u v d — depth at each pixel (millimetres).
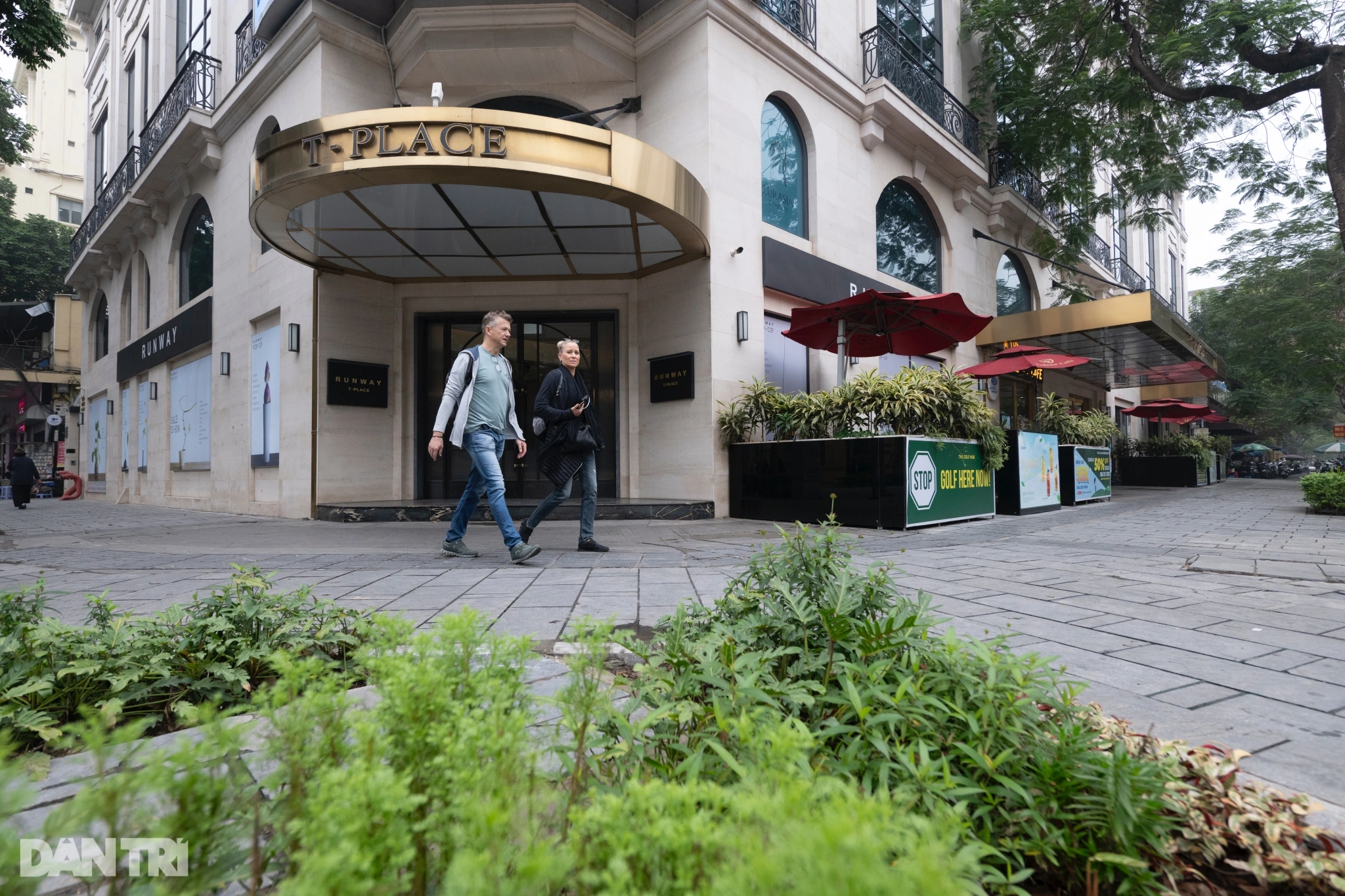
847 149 11703
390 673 936
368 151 6730
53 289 31703
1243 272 23344
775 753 845
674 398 9531
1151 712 2086
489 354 5188
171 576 4504
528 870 582
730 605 2061
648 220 8164
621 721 1190
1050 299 19047
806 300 10539
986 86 15461
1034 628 3088
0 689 1842
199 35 14133
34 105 36656
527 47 9406
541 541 6531
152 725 1999
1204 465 20125
